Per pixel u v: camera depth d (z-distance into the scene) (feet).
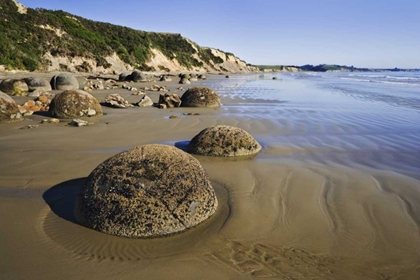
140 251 10.07
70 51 111.75
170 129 28.17
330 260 9.90
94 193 11.42
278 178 16.61
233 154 20.26
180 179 11.55
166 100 43.21
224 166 18.47
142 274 9.01
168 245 10.42
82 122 29.35
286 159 19.88
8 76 78.02
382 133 27.37
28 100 41.78
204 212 11.89
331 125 30.63
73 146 22.21
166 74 145.59
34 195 14.16
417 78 149.48
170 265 9.42
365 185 15.78
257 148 21.34
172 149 12.53
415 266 9.71
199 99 43.37
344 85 95.96
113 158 12.17
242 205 13.48
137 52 149.18
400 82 112.47
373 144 23.72
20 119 31.48
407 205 13.66
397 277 9.20
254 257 9.91
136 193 10.98
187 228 11.31
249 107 43.60
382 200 14.11
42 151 20.83
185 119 32.89
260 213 12.81
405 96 59.82
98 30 149.79
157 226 10.82
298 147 22.65
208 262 9.60
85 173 16.99
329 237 11.18
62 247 10.18
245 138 20.92
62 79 60.90
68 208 12.84
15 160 18.94
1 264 9.29
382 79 140.87
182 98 44.78
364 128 29.40
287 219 12.37
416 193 14.84
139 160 11.70
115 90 63.21
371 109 42.01
